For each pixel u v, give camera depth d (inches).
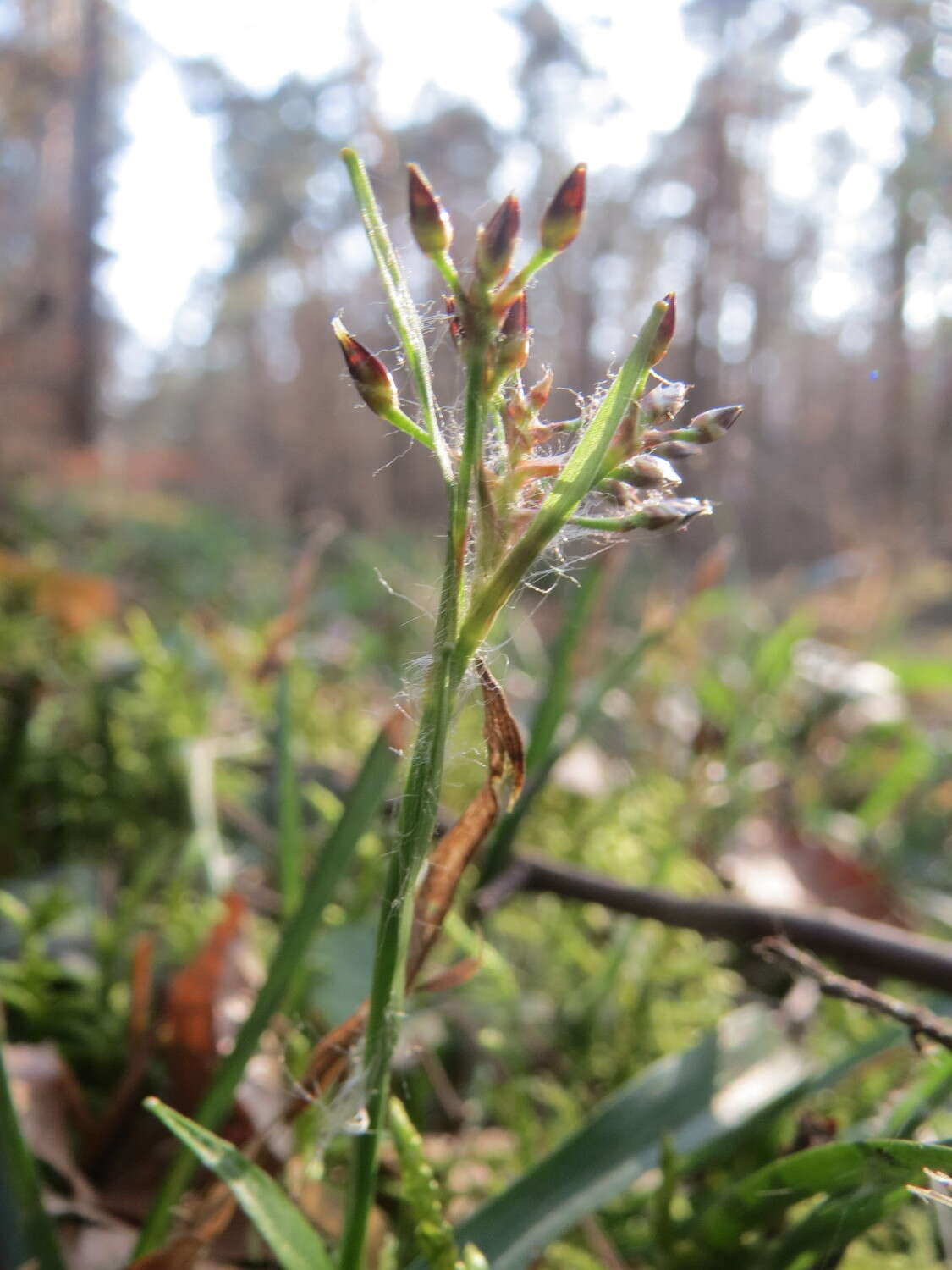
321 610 15.8
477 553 1.9
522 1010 5.3
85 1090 4.4
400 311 1.9
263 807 7.1
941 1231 2.9
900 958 4.7
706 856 6.9
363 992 4.5
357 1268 2.4
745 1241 3.3
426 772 2.0
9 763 6.6
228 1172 2.3
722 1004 5.7
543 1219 3.2
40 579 10.3
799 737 9.3
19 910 4.6
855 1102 4.5
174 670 7.8
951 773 10.1
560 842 7.1
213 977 4.0
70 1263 3.4
